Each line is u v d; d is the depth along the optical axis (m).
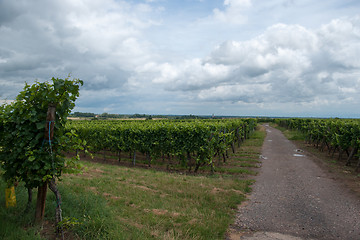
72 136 4.50
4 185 5.71
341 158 14.43
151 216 5.41
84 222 4.48
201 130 11.42
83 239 4.04
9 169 4.30
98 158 16.34
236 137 19.50
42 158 3.98
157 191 7.64
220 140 13.00
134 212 5.68
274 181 9.34
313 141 20.22
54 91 3.96
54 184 4.16
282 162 13.11
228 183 8.70
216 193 7.50
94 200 5.90
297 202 7.00
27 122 4.11
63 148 4.45
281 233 5.08
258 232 5.12
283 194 7.75
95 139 15.66
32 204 4.98
